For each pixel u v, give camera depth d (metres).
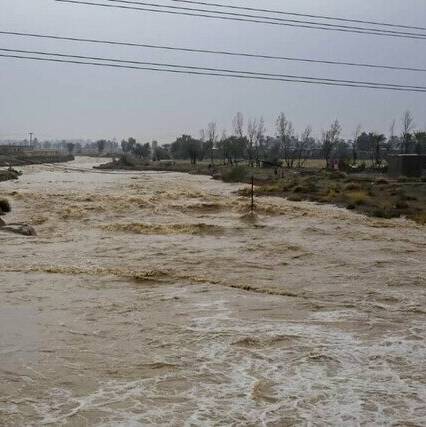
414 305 10.66
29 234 19.38
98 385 6.79
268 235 19.42
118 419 5.94
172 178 51.00
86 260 14.81
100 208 25.50
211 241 18.19
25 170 62.34
